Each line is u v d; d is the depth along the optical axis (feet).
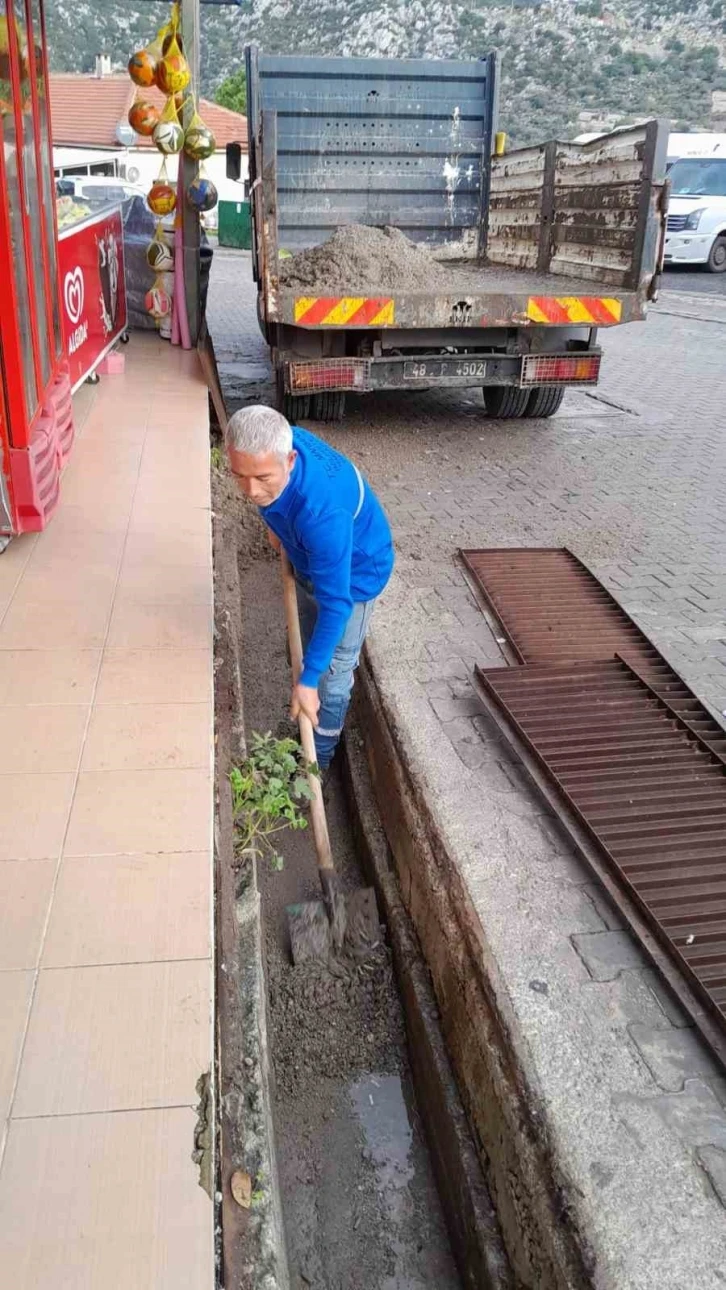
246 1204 5.95
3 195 11.07
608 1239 6.03
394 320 21.39
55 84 125.59
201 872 7.76
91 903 7.38
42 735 9.43
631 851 9.41
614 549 17.61
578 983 8.00
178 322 26.45
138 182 105.19
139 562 13.28
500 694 12.14
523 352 23.35
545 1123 6.84
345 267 23.95
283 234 29.01
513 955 8.27
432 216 30.07
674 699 12.19
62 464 15.25
